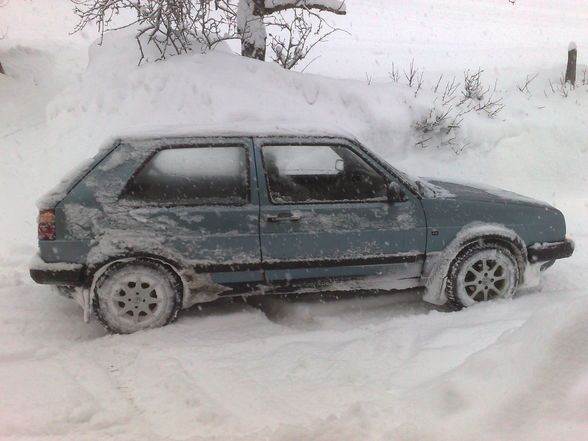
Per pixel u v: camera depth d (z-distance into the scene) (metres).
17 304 5.23
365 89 9.38
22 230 6.94
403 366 3.89
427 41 18.11
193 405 3.49
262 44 10.36
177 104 8.71
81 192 4.55
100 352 4.32
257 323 4.85
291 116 8.63
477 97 10.04
